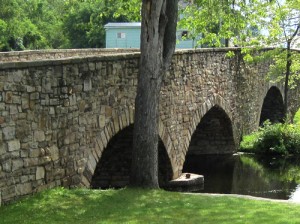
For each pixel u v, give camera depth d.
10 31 47.09
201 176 20.78
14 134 11.02
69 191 12.22
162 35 13.75
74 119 13.08
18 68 11.09
